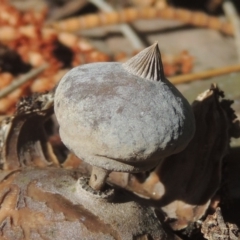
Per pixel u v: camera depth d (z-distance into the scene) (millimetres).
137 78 117
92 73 118
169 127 115
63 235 123
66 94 116
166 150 116
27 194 126
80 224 123
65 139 117
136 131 114
